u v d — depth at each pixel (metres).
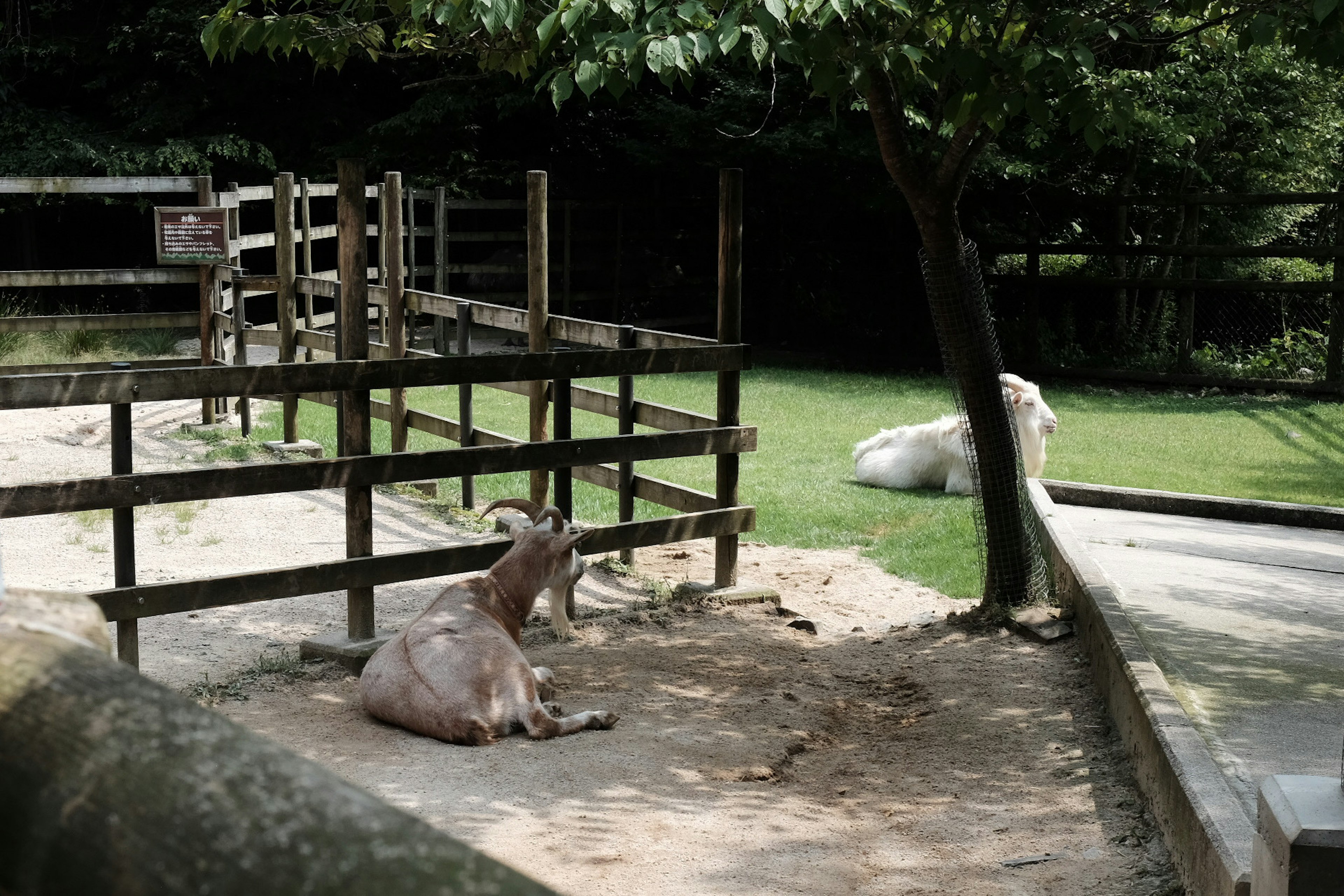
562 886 4.16
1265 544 9.61
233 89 24.23
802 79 20.50
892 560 9.66
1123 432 15.41
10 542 8.80
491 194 25.81
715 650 7.23
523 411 15.37
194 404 15.02
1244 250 19.17
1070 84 5.85
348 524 6.57
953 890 4.20
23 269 25.33
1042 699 6.31
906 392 18.30
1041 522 9.32
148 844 0.70
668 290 24.80
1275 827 3.24
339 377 6.40
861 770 5.47
